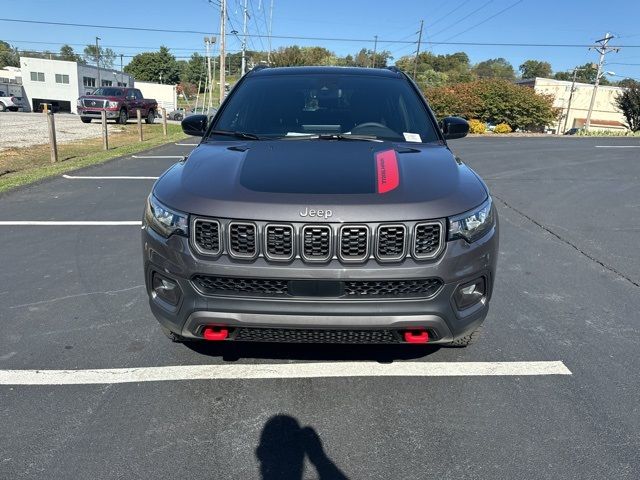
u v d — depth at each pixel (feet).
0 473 7.59
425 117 12.86
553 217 23.07
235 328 8.61
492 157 43.80
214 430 8.63
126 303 13.52
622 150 50.52
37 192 26.61
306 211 8.16
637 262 17.20
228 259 8.35
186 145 51.67
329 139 11.64
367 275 8.17
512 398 9.53
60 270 15.80
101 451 8.09
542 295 14.35
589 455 8.02
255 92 13.56
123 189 27.50
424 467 7.80
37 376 10.13
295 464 7.86
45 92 220.02
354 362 10.68
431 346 11.26
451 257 8.39
